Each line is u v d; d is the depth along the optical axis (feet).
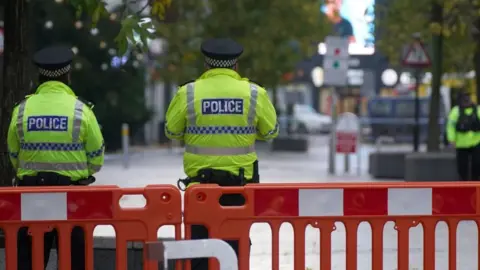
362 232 95.81
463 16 147.02
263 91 56.75
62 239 52.95
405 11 159.02
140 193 53.01
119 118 267.18
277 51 271.49
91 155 57.31
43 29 224.74
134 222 53.01
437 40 156.04
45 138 55.83
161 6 73.46
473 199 55.77
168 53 252.83
